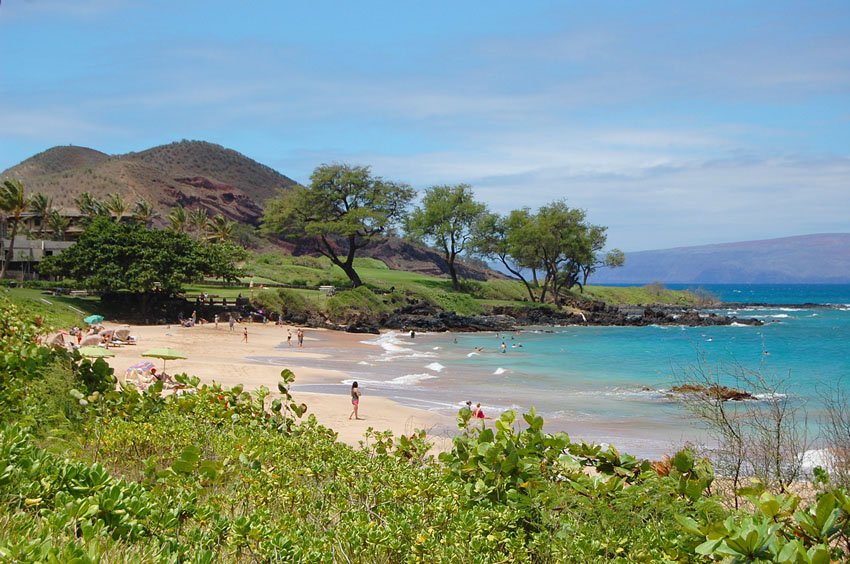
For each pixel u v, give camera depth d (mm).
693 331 79125
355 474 7379
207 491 7070
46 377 10766
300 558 4773
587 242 109625
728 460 8984
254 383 32844
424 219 111250
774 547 4004
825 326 85375
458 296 102625
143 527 5035
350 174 102750
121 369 31438
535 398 30688
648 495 5895
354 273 103812
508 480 6457
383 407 26781
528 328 87188
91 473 5555
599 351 56094
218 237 115562
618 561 4980
